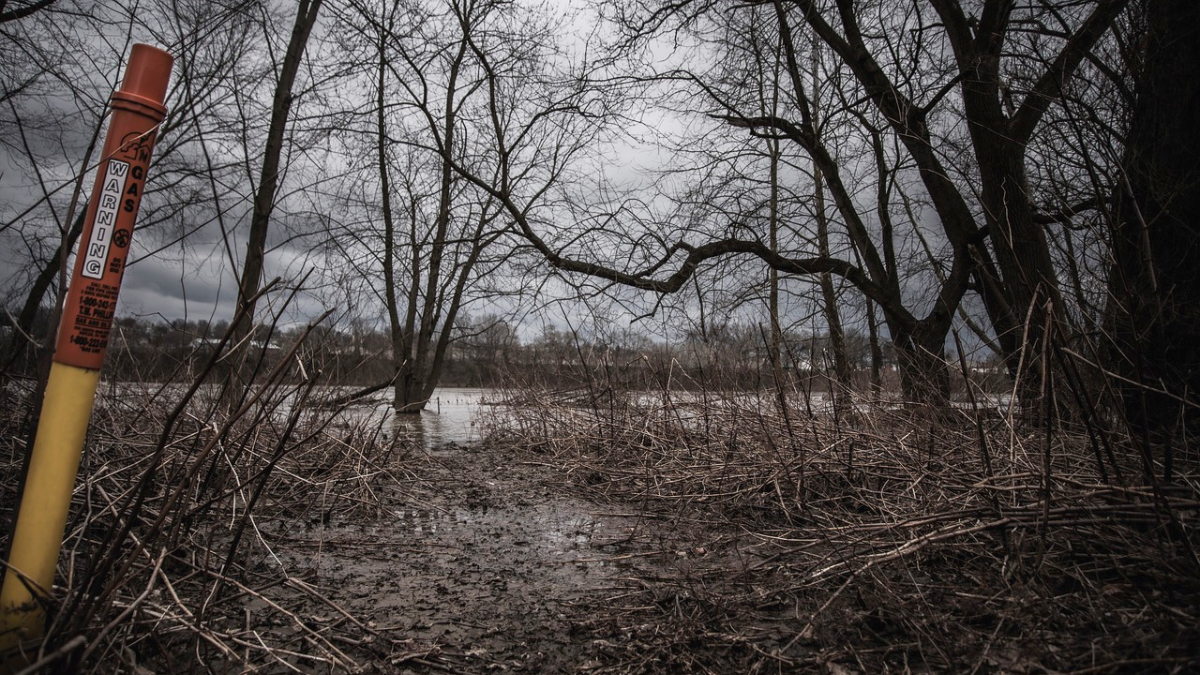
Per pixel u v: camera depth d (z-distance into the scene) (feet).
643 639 9.27
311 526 16.05
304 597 10.98
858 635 8.95
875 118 36.99
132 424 14.74
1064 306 14.40
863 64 34.91
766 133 38.78
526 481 23.17
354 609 10.61
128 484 12.12
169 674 7.70
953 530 9.78
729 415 21.91
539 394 34.19
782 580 11.07
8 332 13.21
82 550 10.37
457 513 18.33
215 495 10.40
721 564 12.86
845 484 16.81
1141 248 12.08
